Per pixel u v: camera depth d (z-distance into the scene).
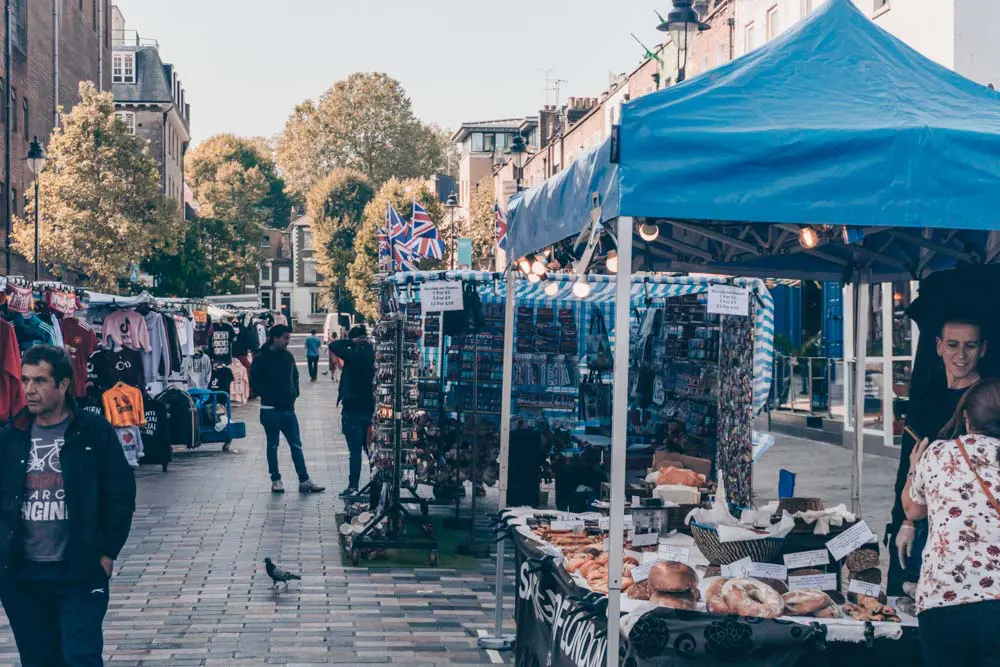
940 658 4.49
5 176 37.38
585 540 6.31
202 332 25.19
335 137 94.00
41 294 11.44
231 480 15.45
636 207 4.63
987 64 17.22
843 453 18.36
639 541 6.09
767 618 4.81
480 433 11.70
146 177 37.56
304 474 14.22
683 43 15.46
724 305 7.15
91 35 53.62
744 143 4.62
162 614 8.02
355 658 6.97
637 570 5.24
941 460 4.60
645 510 6.48
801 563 5.48
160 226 37.59
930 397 6.13
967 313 5.96
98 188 36.41
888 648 4.81
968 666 4.46
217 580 9.16
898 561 6.39
